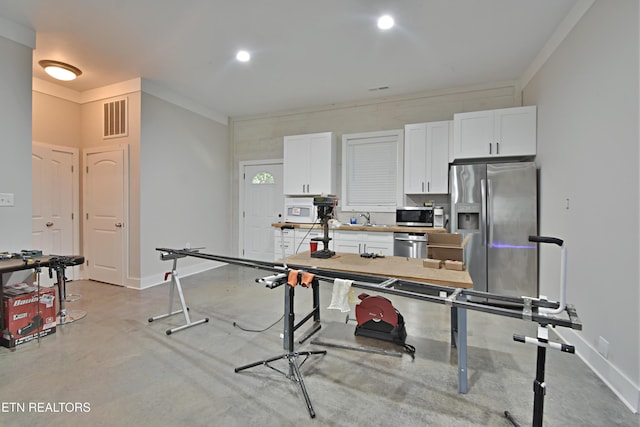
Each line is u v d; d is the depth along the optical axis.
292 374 1.96
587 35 2.29
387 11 2.59
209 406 1.69
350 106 4.83
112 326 2.77
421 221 4.01
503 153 3.52
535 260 3.30
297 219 4.75
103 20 2.71
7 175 2.75
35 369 2.04
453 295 1.54
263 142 5.46
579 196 2.38
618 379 1.82
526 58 3.39
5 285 2.66
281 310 3.22
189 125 4.75
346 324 2.87
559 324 1.18
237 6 2.52
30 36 2.86
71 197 4.30
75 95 4.33
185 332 2.65
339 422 1.58
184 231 4.69
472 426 1.56
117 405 1.69
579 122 2.39
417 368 2.11
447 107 4.28
